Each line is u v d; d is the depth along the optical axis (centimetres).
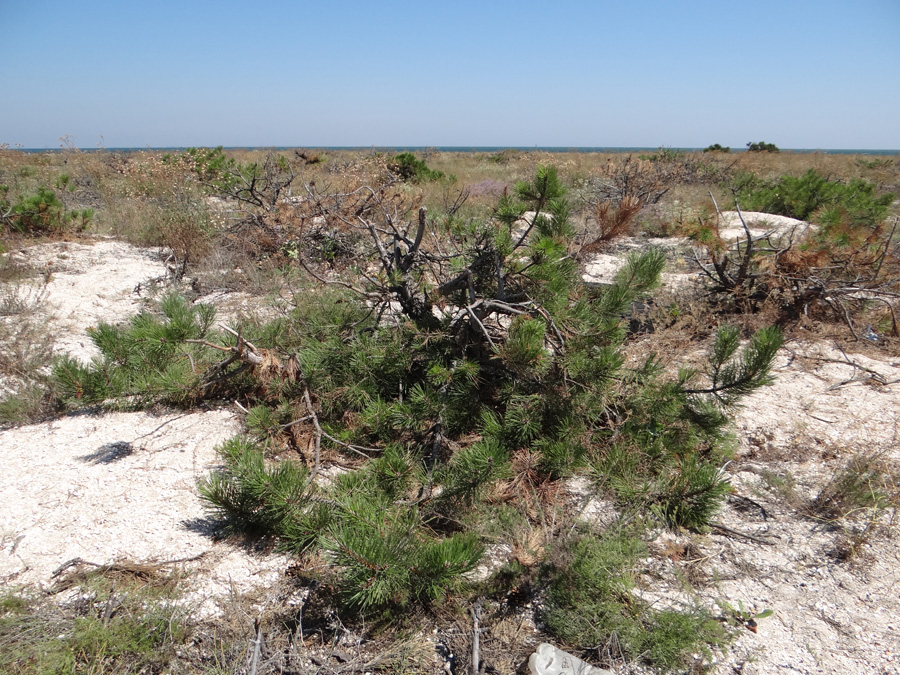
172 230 797
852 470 319
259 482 257
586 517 291
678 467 316
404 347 373
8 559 256
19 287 620
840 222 670
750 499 312
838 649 222
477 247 391
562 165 1482
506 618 237
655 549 273
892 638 226
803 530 288
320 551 257
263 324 496
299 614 235
